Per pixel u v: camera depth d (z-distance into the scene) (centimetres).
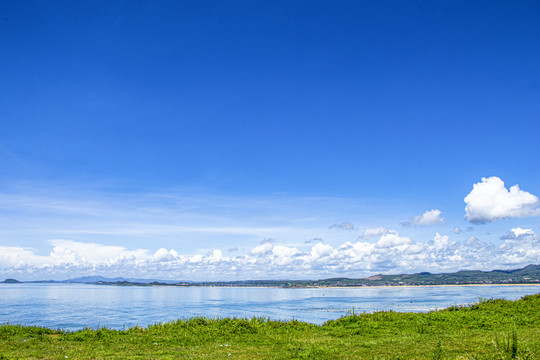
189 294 19275
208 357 1588
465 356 1477
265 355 1636
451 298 12219
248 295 18088
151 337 2136
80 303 10850
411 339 2027
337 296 16112
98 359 1541
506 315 2781
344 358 1555
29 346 1842
